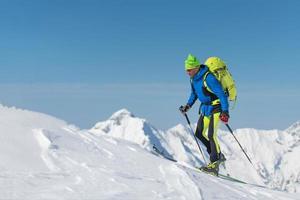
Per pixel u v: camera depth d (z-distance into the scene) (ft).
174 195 19.11
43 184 17.65
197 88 29.14
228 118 27.99
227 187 24.35
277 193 27.02
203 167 29.22
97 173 20.49
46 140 24.23
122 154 26.81
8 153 21.17
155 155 29.86
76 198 16.17
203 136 29.84
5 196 15.42
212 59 28.84
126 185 19.19
